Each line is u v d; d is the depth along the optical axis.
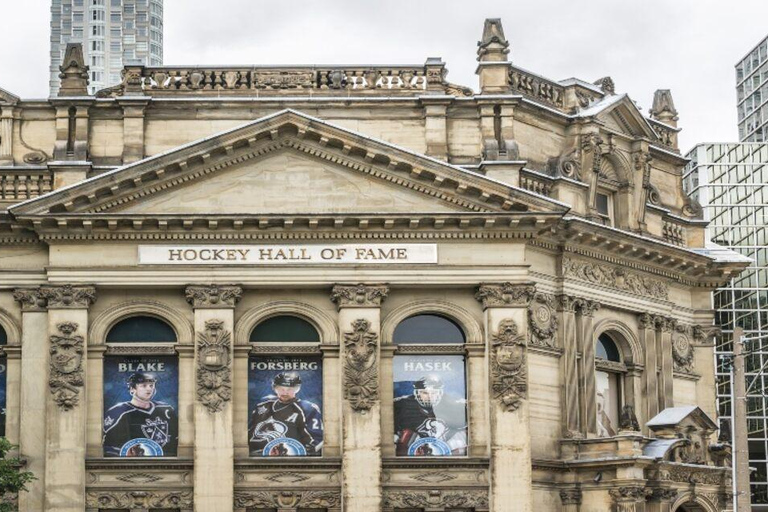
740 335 47.12
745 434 46.31
